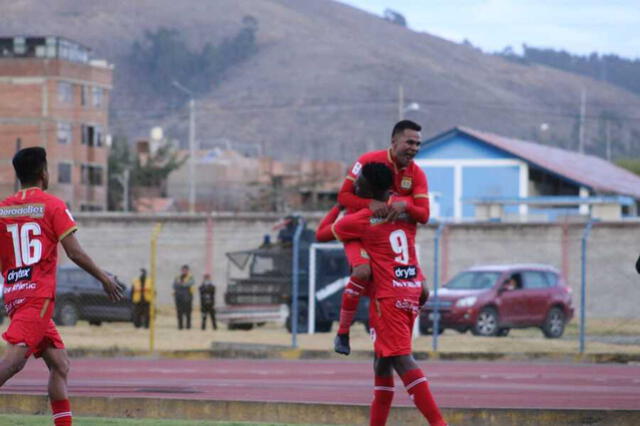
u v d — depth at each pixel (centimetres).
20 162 2314
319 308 7519
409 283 2361
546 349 6272
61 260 11138
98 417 2919
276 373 4772
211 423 2739
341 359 5909
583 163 17788
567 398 3678
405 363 2352
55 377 2348
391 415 2845
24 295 2259
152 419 2858
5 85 19162
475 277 7594
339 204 2441
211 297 8125
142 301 8062
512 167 15712
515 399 3622
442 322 7362
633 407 3362
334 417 2891
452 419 2833
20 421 2722
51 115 19138
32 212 2272
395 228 2362
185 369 4972
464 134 15900
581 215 11412
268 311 7738
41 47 19400
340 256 7575
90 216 11519
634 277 9900
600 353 5875
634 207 15325
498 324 7356
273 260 7875
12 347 2242
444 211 15975
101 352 5975
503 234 10344
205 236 11319
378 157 2405
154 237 5944
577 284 10025
